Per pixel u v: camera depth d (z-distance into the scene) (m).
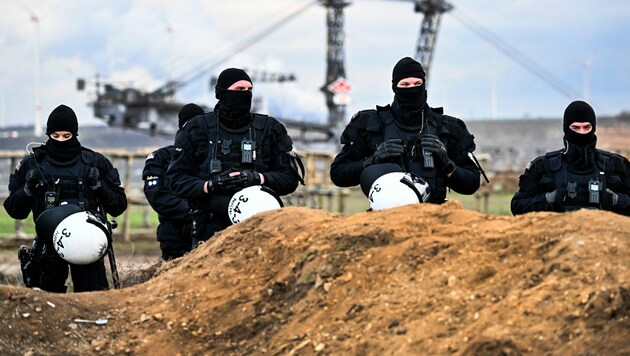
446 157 11.41
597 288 7.44
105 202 13.03
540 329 7.33
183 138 12.45
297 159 12.66
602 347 7.09
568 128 12.02
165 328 9.32
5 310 9.36
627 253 7.80
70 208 12.27
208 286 9.64
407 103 11.60
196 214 12.34
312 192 32.69
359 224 9.20
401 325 7.99
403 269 8.58
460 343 7.48
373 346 7.90
